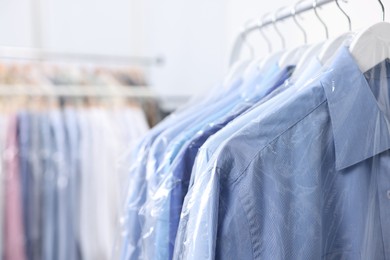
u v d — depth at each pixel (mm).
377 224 494
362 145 474
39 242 1116
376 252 495
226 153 421
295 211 449
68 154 1136
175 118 683
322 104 465
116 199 1149
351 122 469
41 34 1657
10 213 1071
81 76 1303
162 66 1830
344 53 478
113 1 1771
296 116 455
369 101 474
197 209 429
